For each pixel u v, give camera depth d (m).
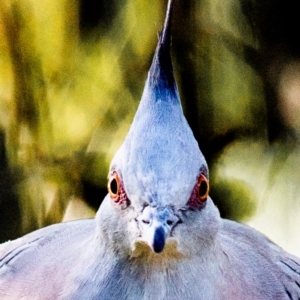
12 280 1.55
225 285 1.52
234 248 1.54
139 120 1.51
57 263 1.54
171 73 1.51
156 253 1.50
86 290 1.52
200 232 1.51
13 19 1.65
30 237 1.58
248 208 1.65
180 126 1.51
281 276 1.55
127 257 1.51
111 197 1.51
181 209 1.50
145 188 1.50
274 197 1.65
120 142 1.65
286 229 1.65
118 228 1.51
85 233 1.56
